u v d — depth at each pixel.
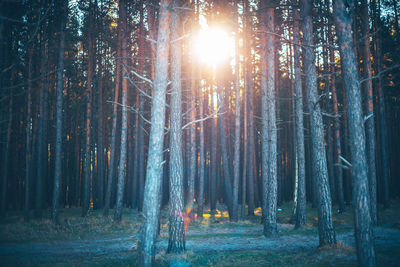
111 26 27.33
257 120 33.97
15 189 26.92
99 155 27.94
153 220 8.23
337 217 20.45
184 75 22.47
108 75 31.45
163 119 8.66
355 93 7.02
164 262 8.69
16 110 23.73
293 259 8.79
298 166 17.58
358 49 22.33
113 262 9.07
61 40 19.92
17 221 18.23
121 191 19.28
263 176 19.30
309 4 10.66
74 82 30.36
